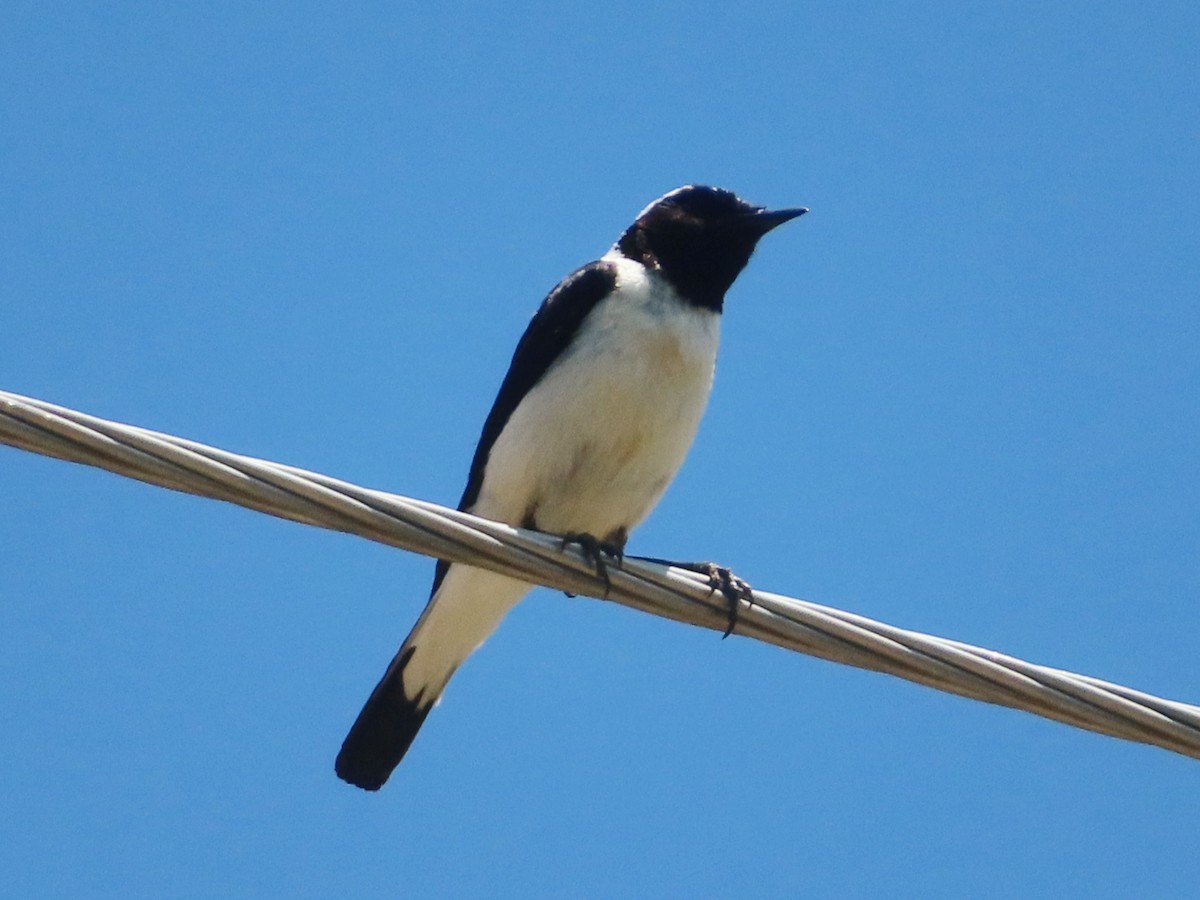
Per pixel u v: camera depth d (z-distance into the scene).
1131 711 8.81
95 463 7.85
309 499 8.36
